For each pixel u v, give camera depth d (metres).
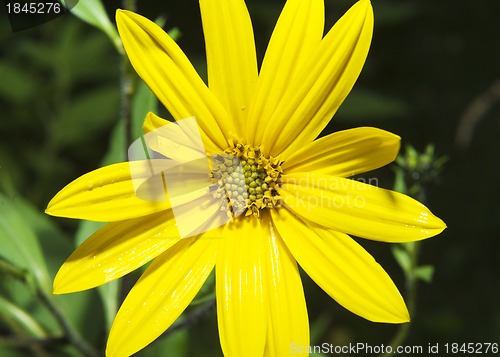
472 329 0.45
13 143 0.45
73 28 0.43
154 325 0.24
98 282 0.24
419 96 0.52
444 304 0.47
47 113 0.45
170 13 0.51
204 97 0.25
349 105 0.46
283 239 0.25
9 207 0.32
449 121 0.51
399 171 0.30
